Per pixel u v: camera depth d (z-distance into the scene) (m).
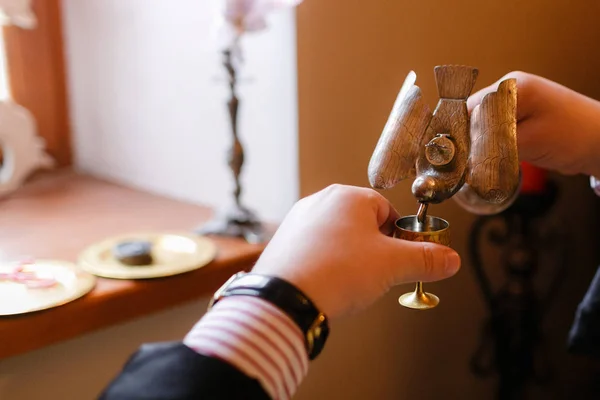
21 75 1.13
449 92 0.48
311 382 0.83
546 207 0.86
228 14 0.74
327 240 0.44
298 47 0.76
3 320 0.63
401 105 0.49
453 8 0.82
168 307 0.73
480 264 0.94
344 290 0.43
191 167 1.01
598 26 0.97
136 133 1.11
